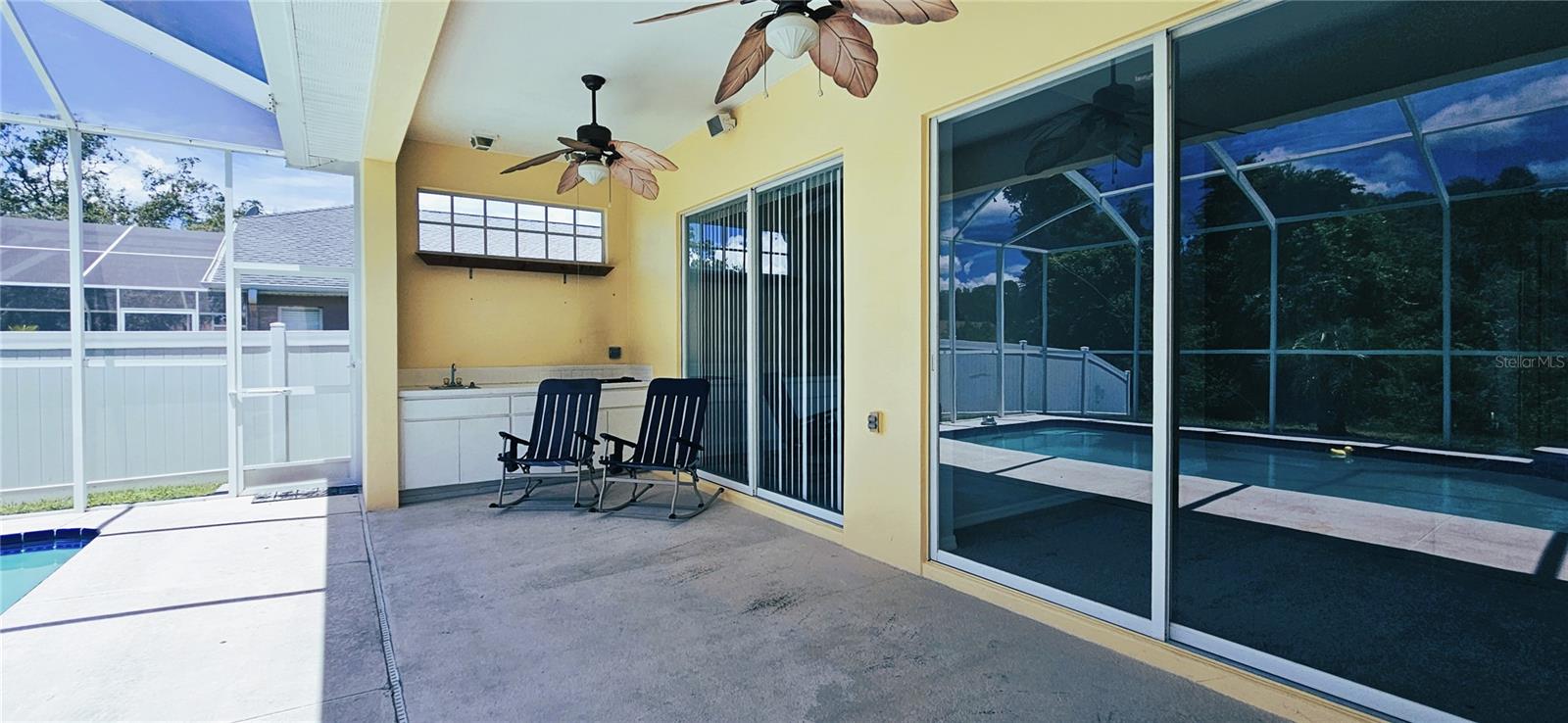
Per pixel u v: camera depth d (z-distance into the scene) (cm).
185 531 422
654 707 222
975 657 254
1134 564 262
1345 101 248
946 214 331
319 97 375
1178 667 240
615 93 439
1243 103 249
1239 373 254
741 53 264
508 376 582
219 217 508
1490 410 239
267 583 334
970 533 323
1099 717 215
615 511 472
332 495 522
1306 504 258
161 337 496
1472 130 235
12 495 455
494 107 462
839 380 399
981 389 315
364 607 304
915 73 333
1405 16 218
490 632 278
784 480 455
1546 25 219
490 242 575
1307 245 253
